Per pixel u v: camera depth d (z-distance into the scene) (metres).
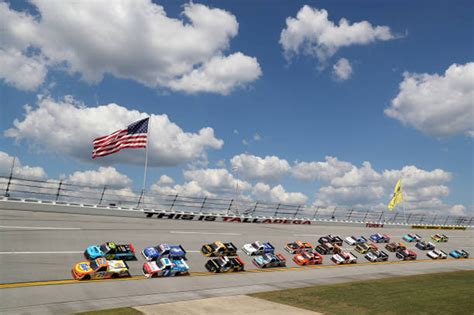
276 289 26.75
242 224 50.75
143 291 22.89
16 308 17.73
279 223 56.97
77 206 40.31
